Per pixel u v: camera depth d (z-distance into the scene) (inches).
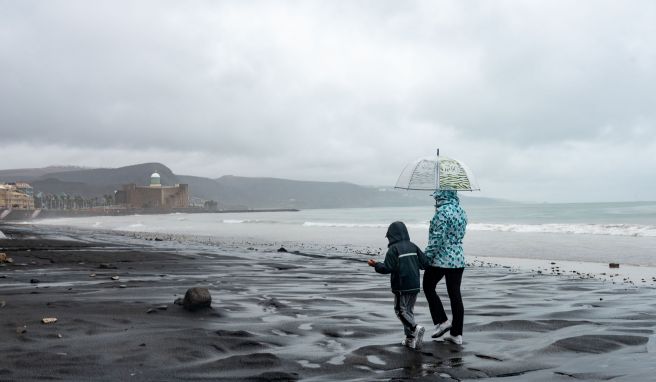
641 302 411.2
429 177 277.6
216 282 522.9
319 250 1068.5
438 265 266.7
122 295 417.1
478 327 309.3
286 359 232.2
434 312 273.0
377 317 338.0
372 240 1469.0
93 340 259.0
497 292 475.2
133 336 267.7
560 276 609.9
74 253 839.7
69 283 498.6
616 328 304.2
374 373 215.2
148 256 819.4
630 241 1165.1
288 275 601.0
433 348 257.8
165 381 201.2
